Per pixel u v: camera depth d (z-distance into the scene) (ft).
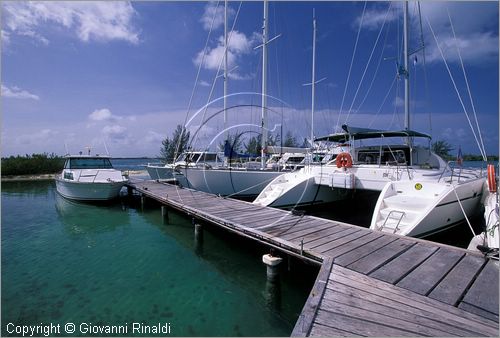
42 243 21.52
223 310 12.02
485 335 7.06
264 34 34.30
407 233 15.44
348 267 11.03
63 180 36.45
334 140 30.09
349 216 29.55
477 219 22.35
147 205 37.29
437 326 7.39
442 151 31.35
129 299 12.95
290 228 16.81
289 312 11.84
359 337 7.00
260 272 15.79
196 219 22.36
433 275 10.24
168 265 16.92
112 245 20.92
